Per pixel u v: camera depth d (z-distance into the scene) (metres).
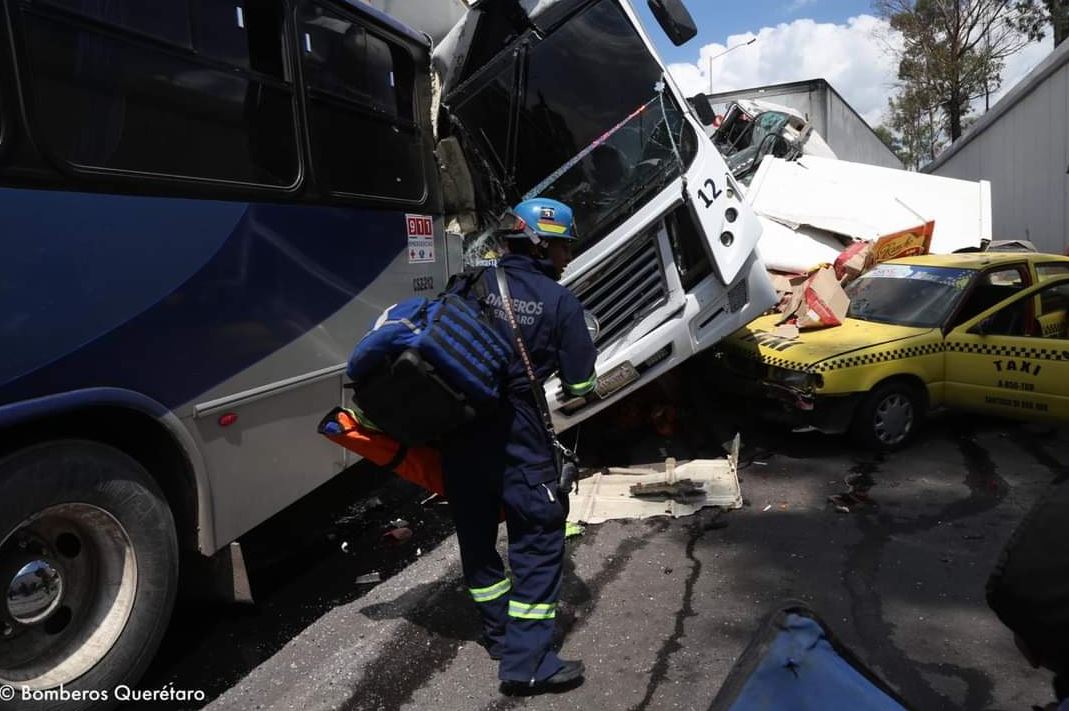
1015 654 3.32
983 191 10.83
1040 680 3.12
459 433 3.11
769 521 4.88
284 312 3.83
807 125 12.33
